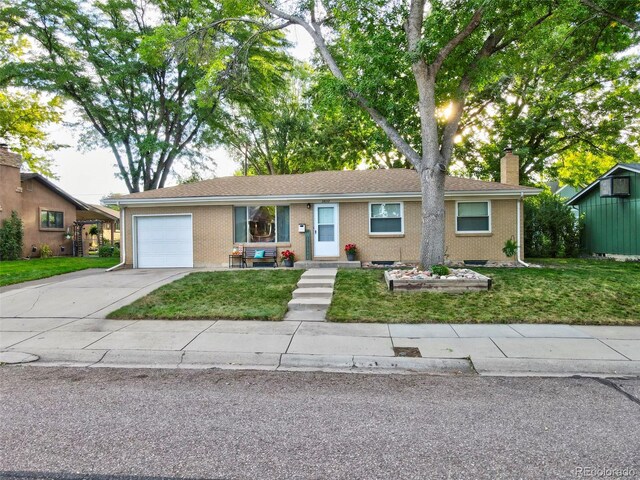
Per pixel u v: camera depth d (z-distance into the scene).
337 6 11.43
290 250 14.54
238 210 14.86
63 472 2.73
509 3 9.38
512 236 14.04
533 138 21.50
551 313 7.41
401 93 11.46
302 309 8.15
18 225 19.77
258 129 31.86
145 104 22.25
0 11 18.06
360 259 14.34
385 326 6.85
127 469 2.77
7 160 19.48
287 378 4.79
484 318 7.17
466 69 11.15
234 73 13.69
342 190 14.37
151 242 15.02
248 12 14.08
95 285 10.53
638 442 3.12
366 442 3.14
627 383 4.55
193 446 3.09
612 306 7.78
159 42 13.00
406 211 14.21
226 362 5.46
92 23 19.81
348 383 4.61
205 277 11.14
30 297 9.27
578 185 27.16
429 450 3.01
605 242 17.06
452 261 14.10
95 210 27.09
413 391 4.32
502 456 2.91
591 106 20.27
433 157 10.21
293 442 3.15
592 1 9.50
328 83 10.95
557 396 4.14
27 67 18.45
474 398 4.10
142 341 6.12
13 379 4.78
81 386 4.52
